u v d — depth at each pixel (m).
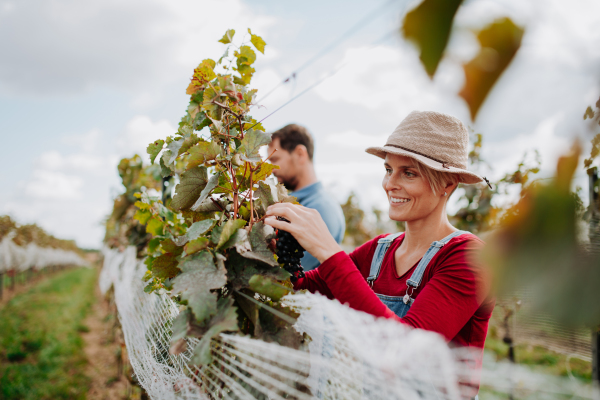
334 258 1.05
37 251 20.84
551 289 0.31
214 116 1.26
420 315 0.99
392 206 1.32
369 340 0.71
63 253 33.94
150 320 1.59
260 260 1.00
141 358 1.53
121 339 3.81
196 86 1.30
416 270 1.22
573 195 0.31
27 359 6.24
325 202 2.35
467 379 0.73
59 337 7.76
